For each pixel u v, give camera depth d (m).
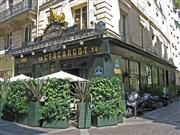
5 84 11.52
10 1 21.14
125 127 8.59
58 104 8.55
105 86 9.11
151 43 21.11
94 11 13.62
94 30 12.06
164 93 17.09
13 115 10.30
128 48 14.12
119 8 14.67
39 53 15.95
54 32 14.91
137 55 15.84
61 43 13.81
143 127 8.47
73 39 13.09
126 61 14.26
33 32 17.70
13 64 18.73
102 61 12.12
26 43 17.17
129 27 15.86
